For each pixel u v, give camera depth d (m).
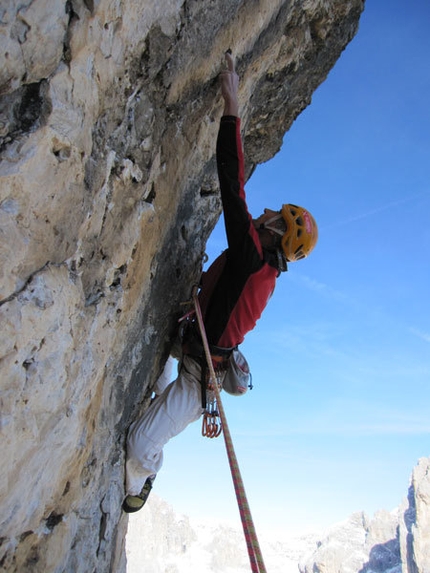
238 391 3.29
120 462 3.32
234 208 2.96
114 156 2.22
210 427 3.26
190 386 3.35
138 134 2.40
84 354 2.27
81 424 2.42
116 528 3.60
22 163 1.63
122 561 3.96
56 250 1.94
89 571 3.19
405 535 105.56
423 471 99.75
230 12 2.79
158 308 3.32
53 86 1.69
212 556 177.38
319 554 150.62
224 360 3.30
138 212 2.55
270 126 4.87
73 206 1.92
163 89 2.54
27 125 1.65
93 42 1.81
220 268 3.32
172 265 3.39
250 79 3.81
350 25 4.38
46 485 2.29
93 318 2.29
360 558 142.50
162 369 3.88
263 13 3.22
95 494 3.02
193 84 2.84
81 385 2.29
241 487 2.01
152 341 3.40
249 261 3.03
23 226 1.72
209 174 3.59
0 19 1.48
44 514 2.41
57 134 1.72
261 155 5.21
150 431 3.30
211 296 3.28
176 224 3.30
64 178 1.82
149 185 2.68
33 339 1.84
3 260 1.67
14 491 2.04
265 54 3.74
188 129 3.03
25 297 1.78
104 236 2.33
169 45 2.37
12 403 1.83
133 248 2.58
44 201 1.77
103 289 2.41
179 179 3.10
